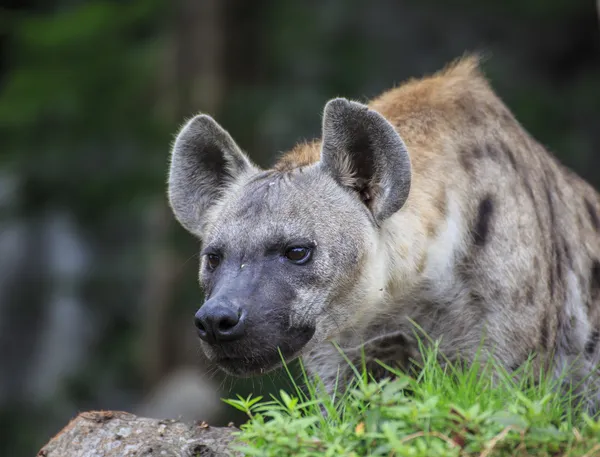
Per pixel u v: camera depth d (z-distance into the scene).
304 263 8.17
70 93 23.56
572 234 9.58
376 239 8.52
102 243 31.56
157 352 21.97
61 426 27.48
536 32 25.81
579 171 23.52
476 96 9.61
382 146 8.41
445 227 8.77
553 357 9.06
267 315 7.92
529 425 6.48
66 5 27.23
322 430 7.25
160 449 7.89
